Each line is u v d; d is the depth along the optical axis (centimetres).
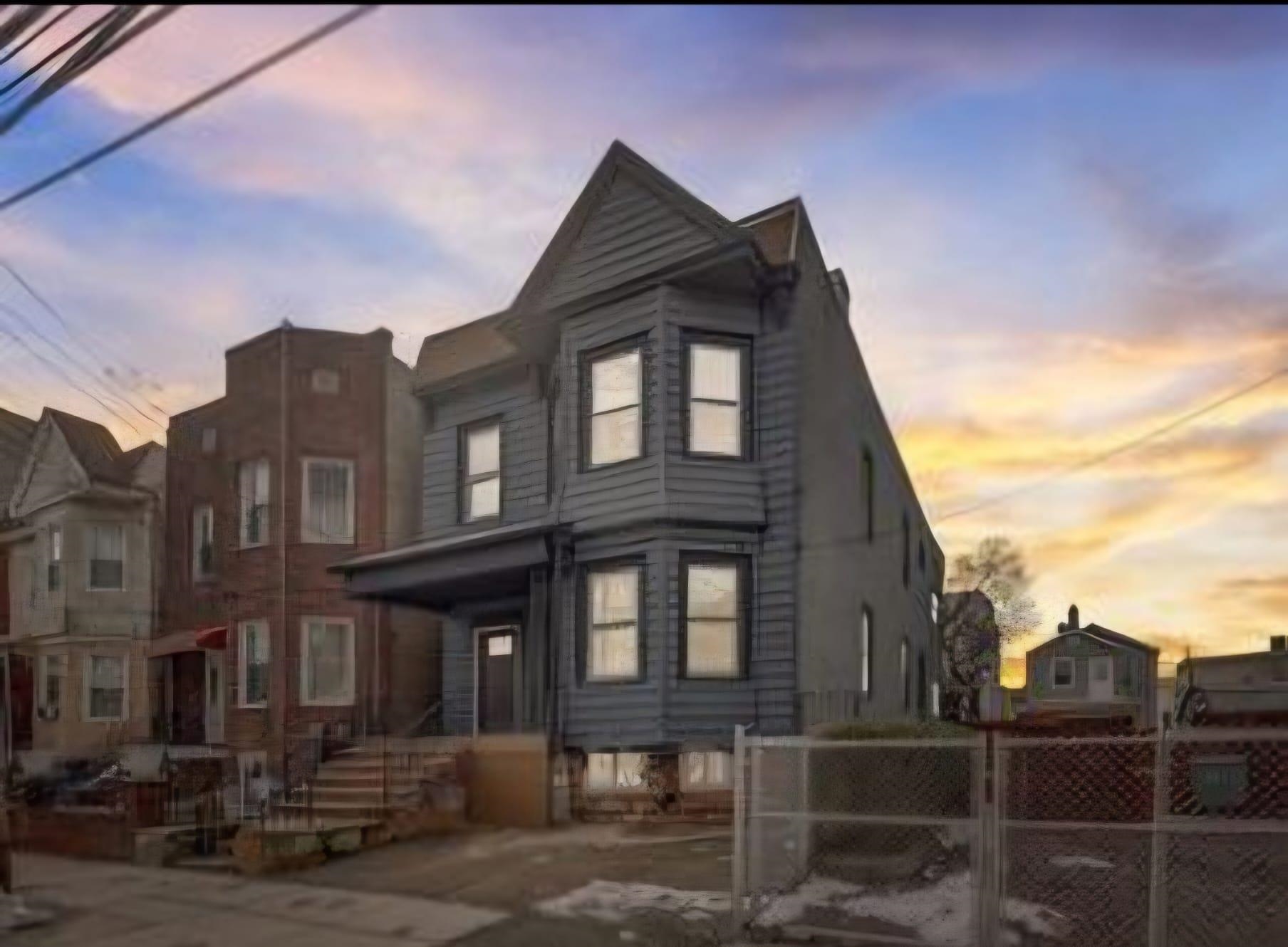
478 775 1330
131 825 1210
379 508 1680
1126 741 806
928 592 1852
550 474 1539
